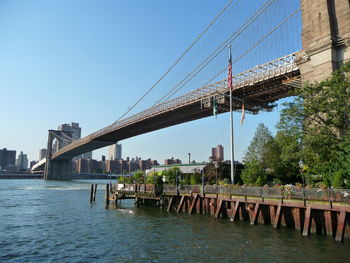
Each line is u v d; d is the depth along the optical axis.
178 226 26.83
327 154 23.50
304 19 34.59
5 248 20.81
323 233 21.59
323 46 31.48
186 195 34.06
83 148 132.50
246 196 27.23
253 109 57.28
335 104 22.52
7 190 84.38
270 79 44.34
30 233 25.58
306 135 23.72
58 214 36.38
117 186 45.03
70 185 120.62
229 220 27.95
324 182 23.86
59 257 18.61
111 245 21.09
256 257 17.30
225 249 19.05
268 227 24.55
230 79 36.50
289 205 23.38
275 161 38.59
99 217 33.56
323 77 31.28
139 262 17.19
